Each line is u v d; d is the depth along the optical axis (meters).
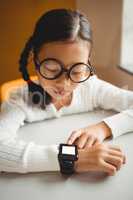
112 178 0.52
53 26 0.56
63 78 0.58
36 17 1.41
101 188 0.50
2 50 1.46
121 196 0.48
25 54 0.65
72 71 0.57
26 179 0.52
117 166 0.54
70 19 0.57
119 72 1.14
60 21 0.57
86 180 0.52
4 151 0.55
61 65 0.57
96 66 1.25
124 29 1.10
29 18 1.41
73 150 0.55
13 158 0.54
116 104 0.74
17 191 0.49
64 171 0.53
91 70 0.62
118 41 1.13
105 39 1.19
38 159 0.54
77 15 0.59
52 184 0.51
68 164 0.53
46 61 0.57
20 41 1.45
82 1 1.29
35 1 1.38
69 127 0.68
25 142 0.60
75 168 0.53
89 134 0.62
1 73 1.49
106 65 1.22
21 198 0.48
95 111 0.75
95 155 0.54
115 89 0.76
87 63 0.60
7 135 0.61
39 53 0.58
